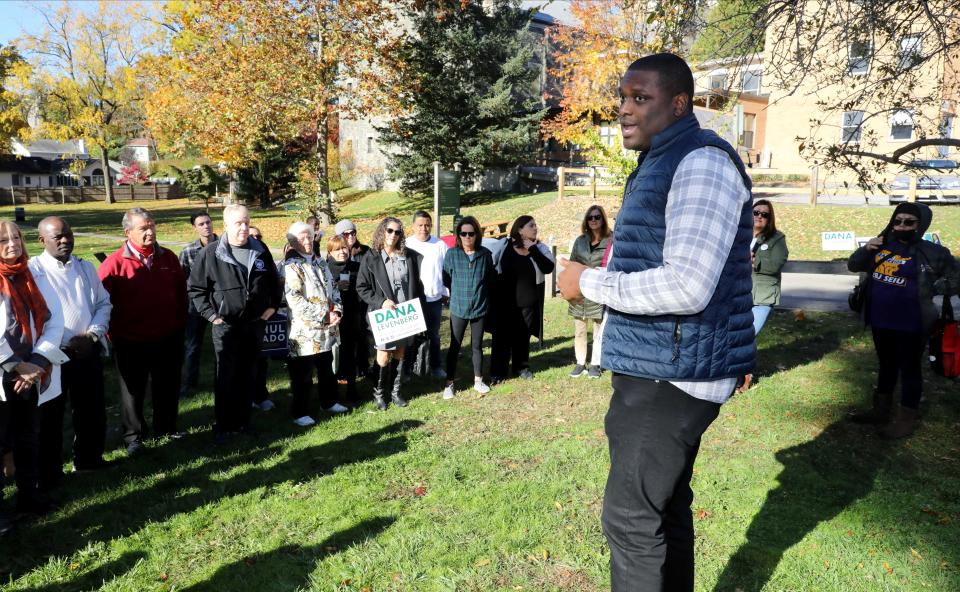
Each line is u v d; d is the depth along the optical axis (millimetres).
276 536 4008
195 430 6027
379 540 3932
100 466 5141
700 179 1988
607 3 20203
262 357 6574
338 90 26094
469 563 3650
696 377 2064
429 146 31422
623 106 2195
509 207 26078
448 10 29734
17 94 44969
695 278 1916
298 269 6098
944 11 5625
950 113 6414
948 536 3820
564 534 3939
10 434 3969
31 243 24953
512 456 5223
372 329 6395
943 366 5770
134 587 3488
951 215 16469
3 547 3934
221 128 25750
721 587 3363
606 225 7246
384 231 6539
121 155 85375
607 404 6516
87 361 4941
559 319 10750
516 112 31531
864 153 6086
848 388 6590
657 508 2166
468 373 7965
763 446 5234
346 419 6277
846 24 5680
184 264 7402
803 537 3846
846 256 14227
